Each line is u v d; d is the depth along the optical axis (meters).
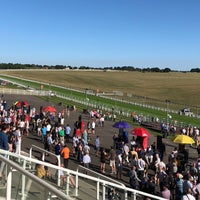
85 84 169.88
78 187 11.42
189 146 40.78
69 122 50.25
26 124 37.31
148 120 57.91
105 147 35.00
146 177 21.19
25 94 85.69
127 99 99.94
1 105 52.19
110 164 25.81
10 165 5.98
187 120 64.81
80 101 76.56
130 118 60.22
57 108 64.69
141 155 27.19
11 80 134.00
